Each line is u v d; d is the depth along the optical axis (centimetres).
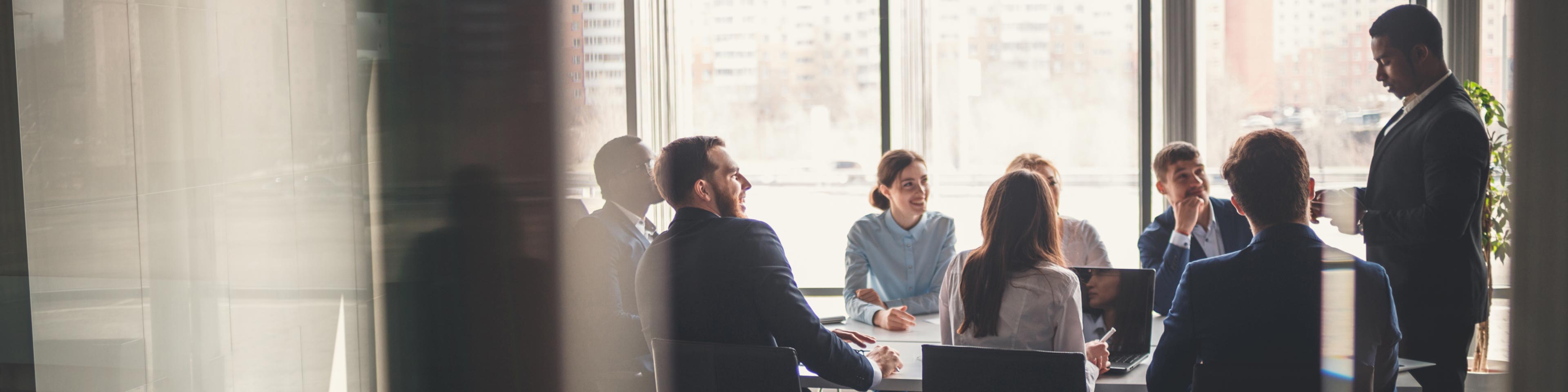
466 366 93
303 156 118
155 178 104
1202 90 374
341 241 111
